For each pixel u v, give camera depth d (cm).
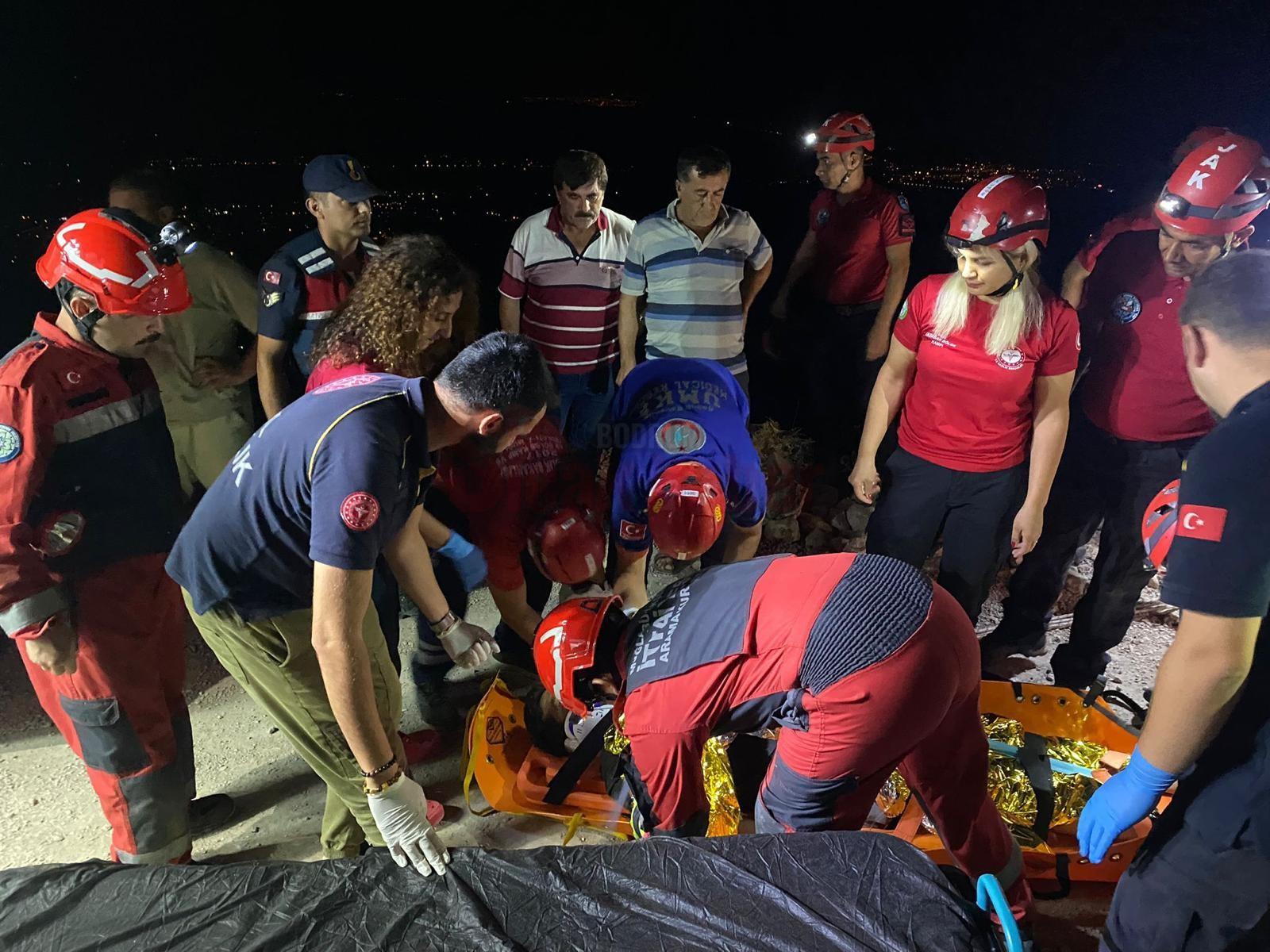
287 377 309
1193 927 157
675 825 180
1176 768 153
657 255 357
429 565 237
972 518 286
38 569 190
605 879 145
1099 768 262
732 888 142
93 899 144
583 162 344
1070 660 319
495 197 1270
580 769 254
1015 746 251
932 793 196
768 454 447
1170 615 374
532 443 276
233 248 923
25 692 330
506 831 267
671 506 226
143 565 216
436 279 221
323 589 168
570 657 178
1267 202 231
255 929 139
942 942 130
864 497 313
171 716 252
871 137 432
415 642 365
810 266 481
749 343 688
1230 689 142
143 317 196
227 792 286
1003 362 258
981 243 238
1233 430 136
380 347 222
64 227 192
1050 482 274
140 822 225
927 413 279
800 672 167
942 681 168
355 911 142
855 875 142
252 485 179
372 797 175
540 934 137
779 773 179
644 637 179
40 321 200
